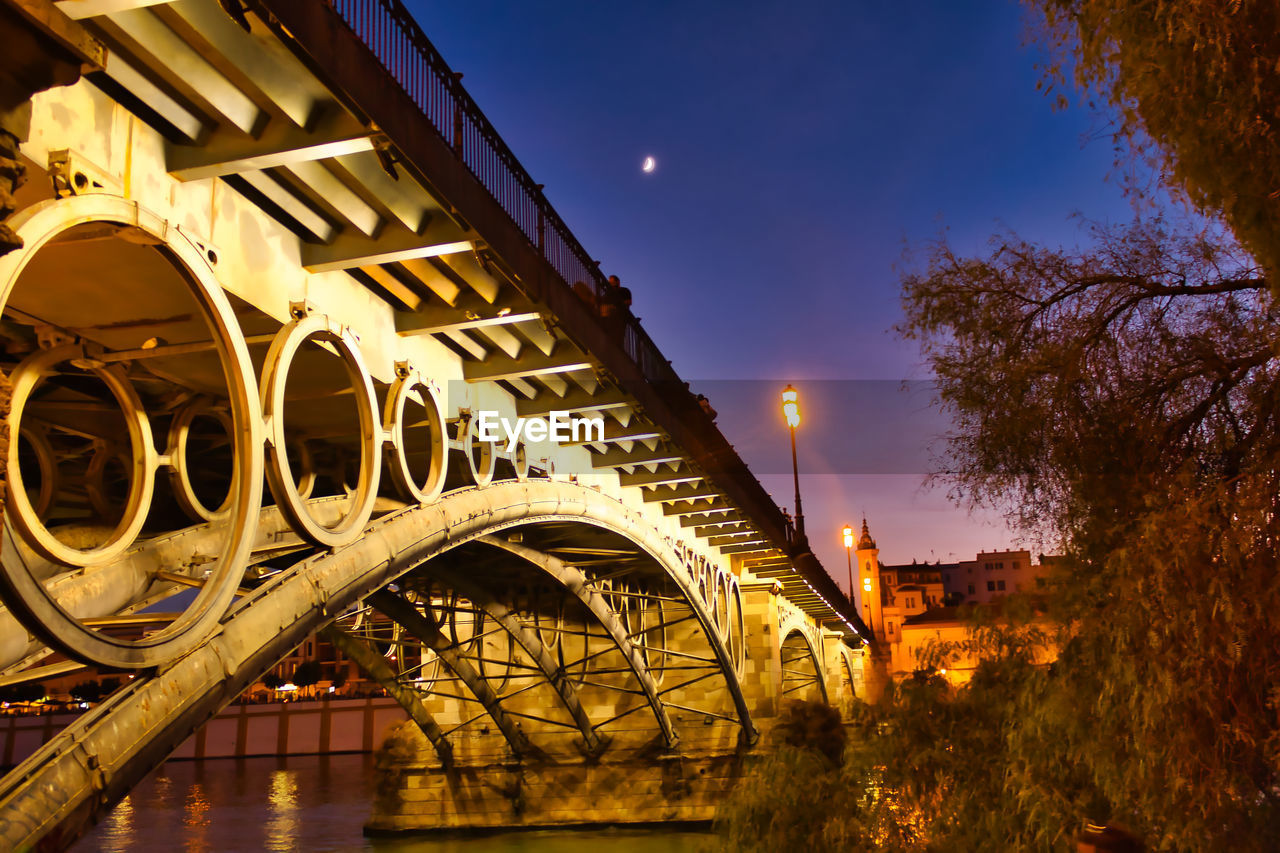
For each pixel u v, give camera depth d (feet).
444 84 41.57
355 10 34.71
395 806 128.36
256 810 172.04
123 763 27.37
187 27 27.37
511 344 55.36
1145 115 22.84
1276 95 20.61
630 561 96.58
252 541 32.40
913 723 28.66
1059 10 25.63
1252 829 20.58
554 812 122.52
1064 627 25.09
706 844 32.19
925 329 28.86
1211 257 25.62
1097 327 26.68
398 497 65.57
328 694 367.45
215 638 31.96
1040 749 24.58
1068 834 23.57
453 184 37.19
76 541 48.57
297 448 56.85
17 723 325.01
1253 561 21.39
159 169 31.30
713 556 117.29
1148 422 25.29
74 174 26.53
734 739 123.24
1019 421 26.61
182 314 36.24
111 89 29.32
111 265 32.48
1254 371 24.49
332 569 38.86
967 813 26.40
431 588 106.52
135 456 36.37
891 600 438.40
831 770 30.89
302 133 31.86
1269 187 20.77
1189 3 21.43
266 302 36.60
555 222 53.83
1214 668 21.15
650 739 124.77
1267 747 20.03
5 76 19.83
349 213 37.52
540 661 108.58
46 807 24.80
